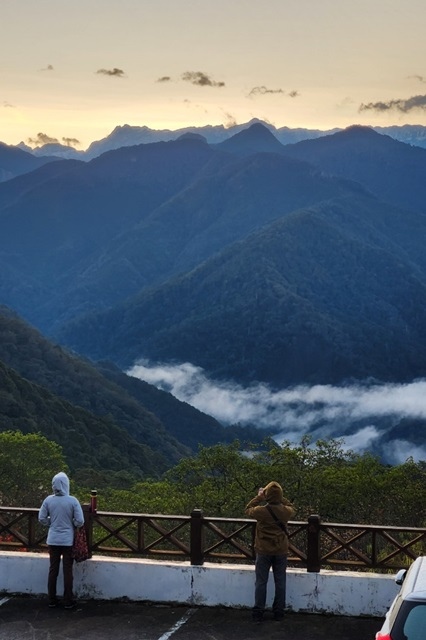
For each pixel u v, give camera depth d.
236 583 10.34
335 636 9.45
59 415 104.75
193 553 10.52
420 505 30.05
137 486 38.78
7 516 25.42
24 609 10.28
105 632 9.56
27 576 10.77
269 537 9.83
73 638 9.38
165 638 9.38
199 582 10.42
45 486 39.88
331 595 10.14
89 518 10.77
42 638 9.38
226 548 21.53
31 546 10.95
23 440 40.81
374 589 10.05
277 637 9.41
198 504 32.00
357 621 9.93
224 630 9.63
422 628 6.30
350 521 30.45
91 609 10.30
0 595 10.77
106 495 41.06
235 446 35.88
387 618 6.77
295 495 31.09
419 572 7.11
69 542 10.22
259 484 32.03
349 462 35.34
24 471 39.50
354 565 10.28
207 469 35.12
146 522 10.73
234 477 33.06
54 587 10.31
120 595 10.58
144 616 10.07
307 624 9.82
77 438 97.75
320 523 10.29
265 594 9.89
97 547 10.79
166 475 36.81
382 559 10.25
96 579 10.63
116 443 107.56
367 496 30.09
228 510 31.28
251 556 10.47
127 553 10.72
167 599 10.48
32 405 100.31
